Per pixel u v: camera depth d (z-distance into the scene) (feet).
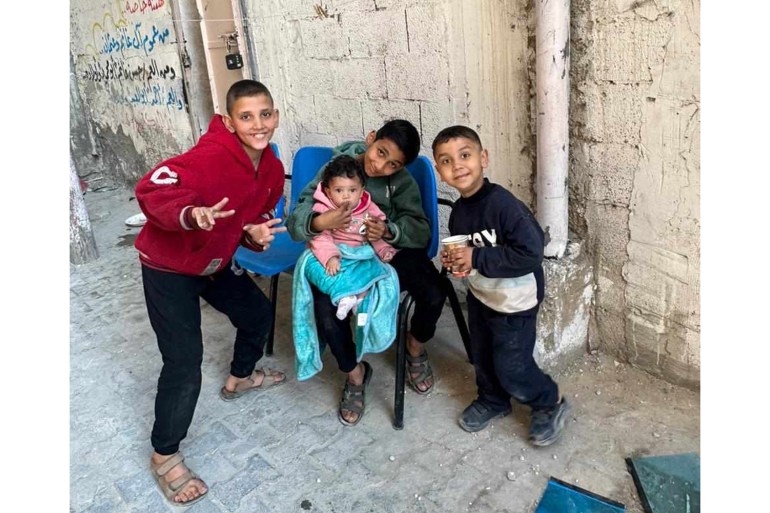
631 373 8.04
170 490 6.62
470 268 6.09
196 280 6.61
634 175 7.25
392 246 7.57
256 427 7.76
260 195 6.81
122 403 8.63
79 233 14.21
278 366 9.14
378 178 7.77
